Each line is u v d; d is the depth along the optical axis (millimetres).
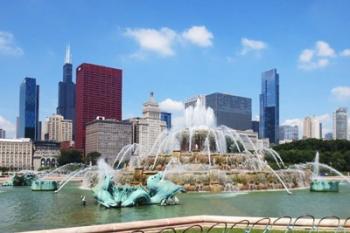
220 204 33125
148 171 47781
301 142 179000
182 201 35344
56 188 54250
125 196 31688
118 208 30688
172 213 27906
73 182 74312
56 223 24328
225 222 20094
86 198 40312
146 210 29453
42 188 53031
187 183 45875
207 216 22094
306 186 54344
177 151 57250
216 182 46562
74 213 28375
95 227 19125
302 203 34375
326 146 172750
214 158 53938
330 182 47219
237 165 54625
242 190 46969
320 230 20391
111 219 25500
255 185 48219
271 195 42219
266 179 50156
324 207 31719
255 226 21062
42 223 24359
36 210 30500
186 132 66000
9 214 28438
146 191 32750
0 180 76812
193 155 53938
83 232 18797
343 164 145875
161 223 20703
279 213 28047
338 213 28250
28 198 41281
